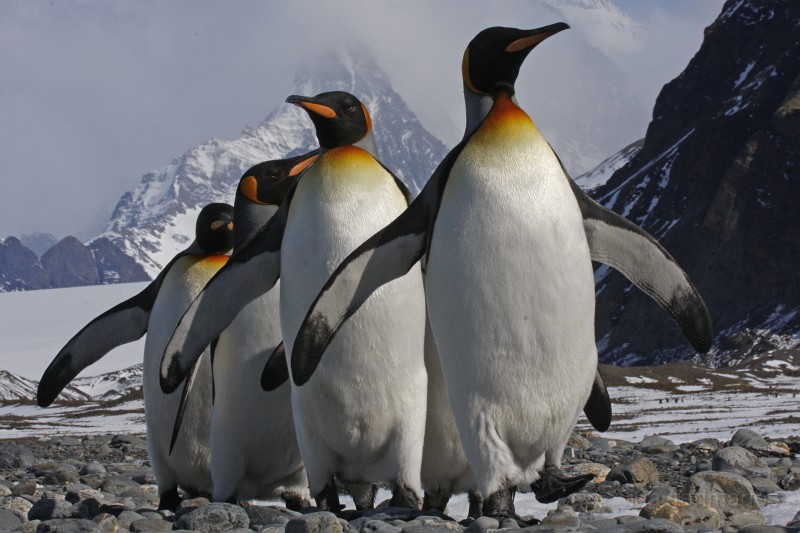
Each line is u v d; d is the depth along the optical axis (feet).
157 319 35.04
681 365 197.26
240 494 33.14
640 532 21.90
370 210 29.40
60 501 31.71
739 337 263.08
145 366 35.42
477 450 26.37
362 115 31.22
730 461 36.52
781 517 27.14
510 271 25.72
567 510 28.94
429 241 27.02
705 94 410.93
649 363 288.30
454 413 26.81
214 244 35.55
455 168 26.86
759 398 126.93
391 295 28.58
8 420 144.05
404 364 29.01
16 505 33.22
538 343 25.84
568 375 26.22
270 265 31.58
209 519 26.73
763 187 293.23
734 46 406.00
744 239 289.53
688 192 338.13
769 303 279.08
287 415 32.24
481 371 26.03
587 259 26.55
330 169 29.94
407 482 29.27
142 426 110.73
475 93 28.43
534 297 25.73
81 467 47.16
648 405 123.13
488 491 26.30
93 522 25.89
